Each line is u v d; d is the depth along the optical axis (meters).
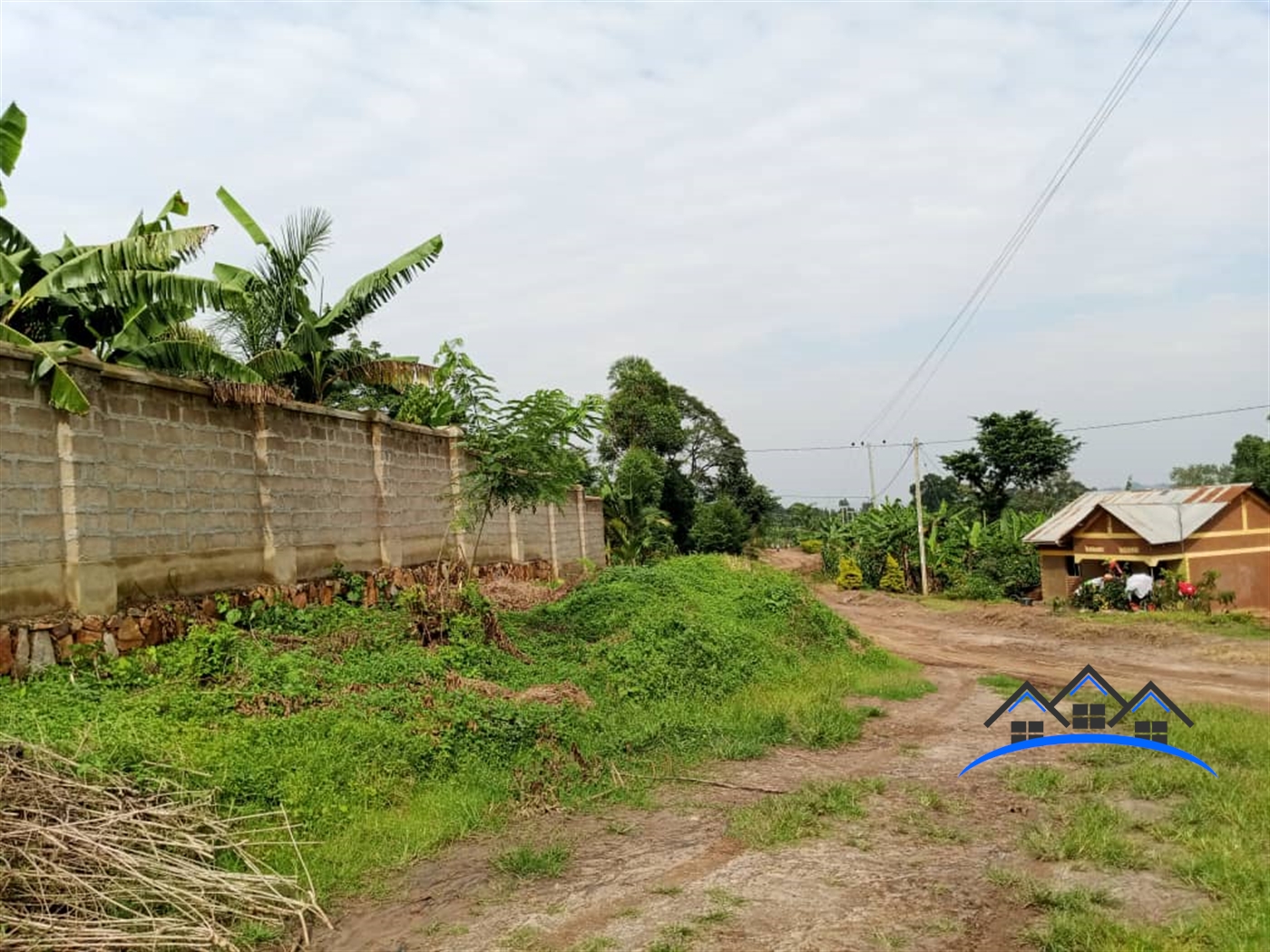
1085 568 26.52
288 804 6.34
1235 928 4.55
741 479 53.56
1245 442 37.97
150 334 10.39
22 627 7.49
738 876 5.68
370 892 5.59
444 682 9.61
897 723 10.63
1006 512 35.88
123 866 4.86
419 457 15.48
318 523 12.19
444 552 16.30
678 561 20.34
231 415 10.59
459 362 17.38
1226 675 14.77
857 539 39.97
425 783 7.34
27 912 4.50
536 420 13.53
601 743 8.85
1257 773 7.37
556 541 23.91
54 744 5.99
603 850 6.34
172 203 11.06
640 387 44.84
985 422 42.41
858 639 17.11
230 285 12.33
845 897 5.29
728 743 9.23
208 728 7.18
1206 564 23.89
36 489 7.82
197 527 9.86
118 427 8.79
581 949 4.67
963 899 5.23
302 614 10.89
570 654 12.24
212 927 4.70
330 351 14.23
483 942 4.84
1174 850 5.89
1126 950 4.41
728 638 13.34
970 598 30.58
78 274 9.54
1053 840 6.05
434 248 14.09
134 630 8.50
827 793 7.30
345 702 8.27
